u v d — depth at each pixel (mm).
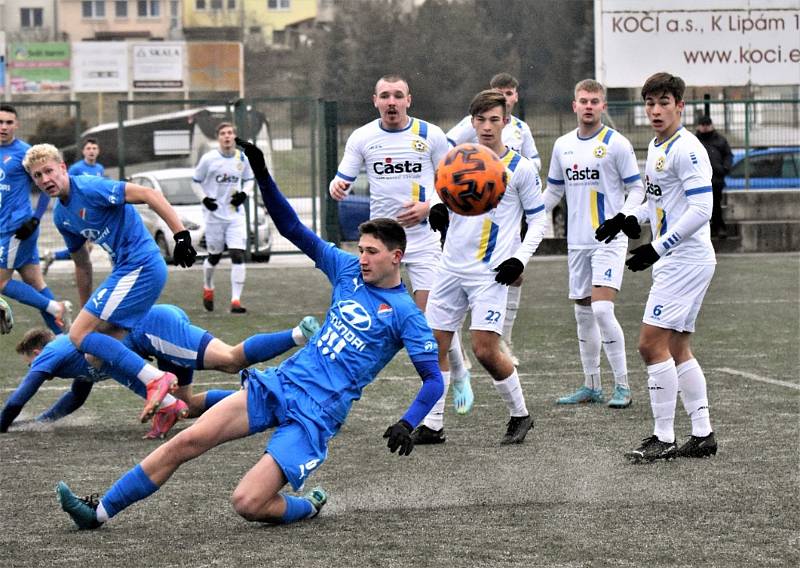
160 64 63844
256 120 42344
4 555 9047
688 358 12594
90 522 9750
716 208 39125
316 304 27484
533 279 32500
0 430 14297
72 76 63156
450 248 13430
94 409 15789
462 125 16547
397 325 9852
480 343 13211
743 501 10555
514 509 10375
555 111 42125
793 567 8617
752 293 28438
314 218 40344
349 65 67812
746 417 14562
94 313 13273
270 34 71375
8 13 72750
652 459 12266
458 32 61219
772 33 44531
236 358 13469
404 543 9281
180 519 10148
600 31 44469
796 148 42031
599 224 15648
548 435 13844
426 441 13438
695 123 43281
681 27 44438
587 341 15867
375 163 15375
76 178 13375
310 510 10055
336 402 9781
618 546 9172
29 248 20266
